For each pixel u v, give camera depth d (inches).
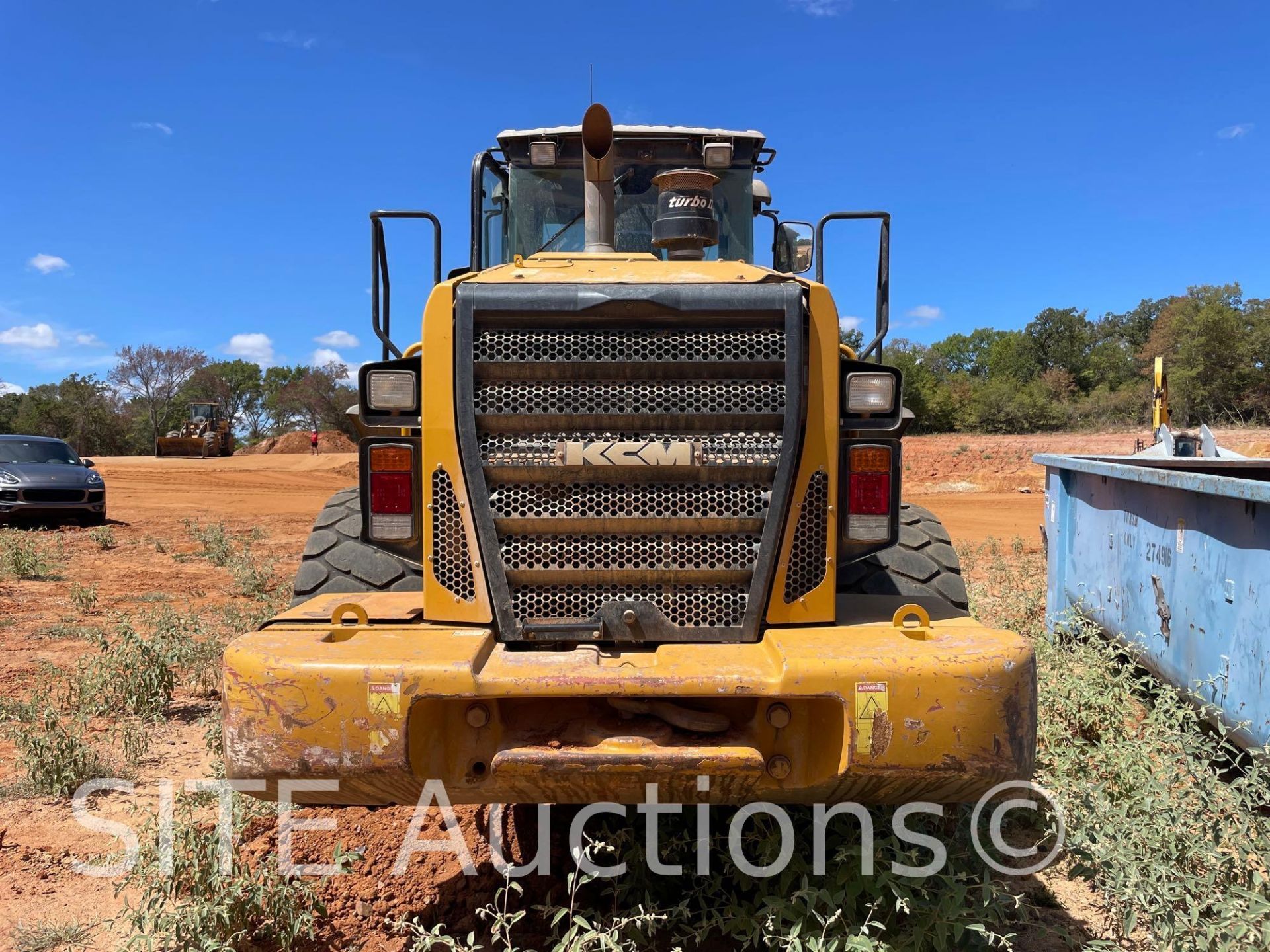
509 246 210.5
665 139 206.5
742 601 123.8
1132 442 1232.2
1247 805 139.5
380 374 128.3
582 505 123.9
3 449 682.8
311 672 111.2
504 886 145.2
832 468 124.6
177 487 1099.9
